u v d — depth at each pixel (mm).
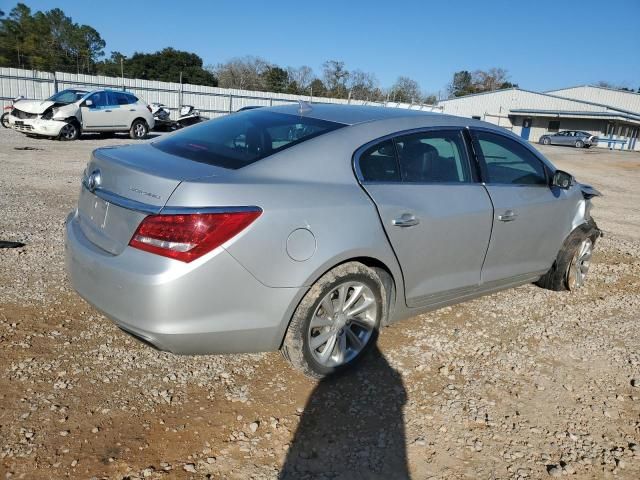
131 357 3422
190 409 2947
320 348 3236
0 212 6738
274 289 2863
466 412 3125
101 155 3215
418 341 3949
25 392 2963
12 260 4926
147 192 2777
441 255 3676
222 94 32000
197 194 2693
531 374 3617
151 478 2438
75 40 66312
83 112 16875
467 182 3928
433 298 3797
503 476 2635
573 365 3795
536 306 4840
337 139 3322
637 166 28078
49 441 2609
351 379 3375
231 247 2711
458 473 2633
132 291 2695
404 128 3643
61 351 3416
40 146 14609
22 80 24875
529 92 54125
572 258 5027
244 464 2576
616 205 12453
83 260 2975
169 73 61281
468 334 4137
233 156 3154
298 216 2904
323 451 2711
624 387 3553
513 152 4359
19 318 3787
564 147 42375
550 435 2980
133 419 2824
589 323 4566
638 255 7137
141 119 18812
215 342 2818
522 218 4250
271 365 3457
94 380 3137
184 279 2645
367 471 2598
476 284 4055
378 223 3232
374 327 3412
